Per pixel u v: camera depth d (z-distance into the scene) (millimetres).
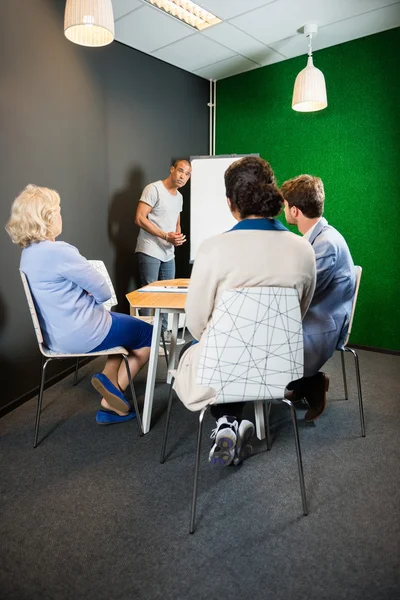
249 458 1938
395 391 2781
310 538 1421
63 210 3090
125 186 3832
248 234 1390
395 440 2104
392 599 1178
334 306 2061
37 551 1373
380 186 3742
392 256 3736
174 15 3354
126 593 1208
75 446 2061
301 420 2342
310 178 2111
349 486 1716
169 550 1373
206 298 1435
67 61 3059
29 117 2668
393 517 1522
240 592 1209
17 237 1916
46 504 1615
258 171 1438
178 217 4023
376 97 3680
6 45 2443
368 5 3170
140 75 3922
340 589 1216
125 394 2732
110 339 2115
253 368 1389
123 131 3762
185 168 3787
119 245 3822
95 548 1385
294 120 4184
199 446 1459
